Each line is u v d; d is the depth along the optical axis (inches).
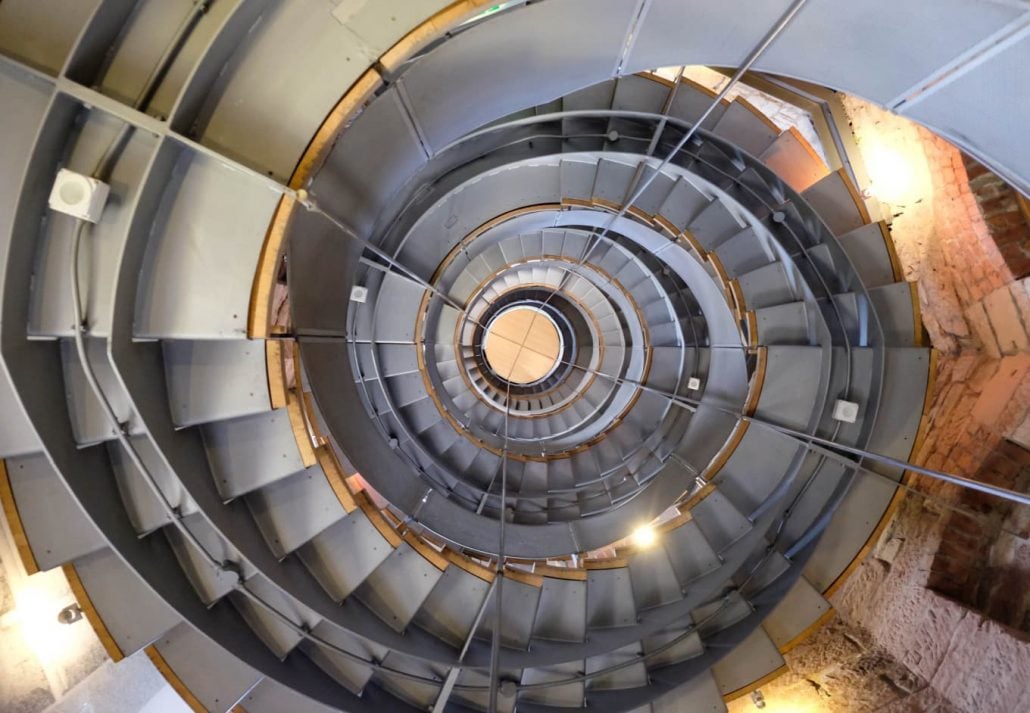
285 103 107.8
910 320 196.4
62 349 112.7
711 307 273.7
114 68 101.5
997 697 155.2
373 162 145.3
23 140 104.3
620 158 216.2
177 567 136.7
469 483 296.7
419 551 168.7
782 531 210.1
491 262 340.5
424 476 260.5
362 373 237.3
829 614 191.2
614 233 323.9
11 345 101.3
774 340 218.1
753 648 191.0
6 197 105.0
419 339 255.6
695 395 309.1
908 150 196.7
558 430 404.2
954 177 178.9
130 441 112.3
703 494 219.3
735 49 138.4
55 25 99.7
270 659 147.5
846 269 199.6
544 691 185.5
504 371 480.7
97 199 97.8
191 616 131.7
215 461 133.0
